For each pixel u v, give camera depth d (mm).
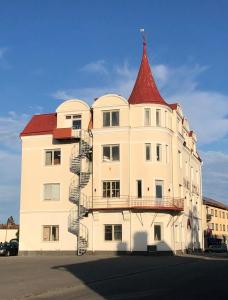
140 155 49594
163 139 50188
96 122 51125
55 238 51125
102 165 50219
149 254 47781
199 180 68125
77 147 51719
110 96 51094
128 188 49125
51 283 19641
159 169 49406
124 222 48750
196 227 63438
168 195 49688
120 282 20156
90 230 49750
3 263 33500
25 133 53844
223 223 100438
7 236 80750
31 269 27375
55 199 51688
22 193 52812
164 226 49000
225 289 17188
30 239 51719
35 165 52969
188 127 63219
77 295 15898
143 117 50281
